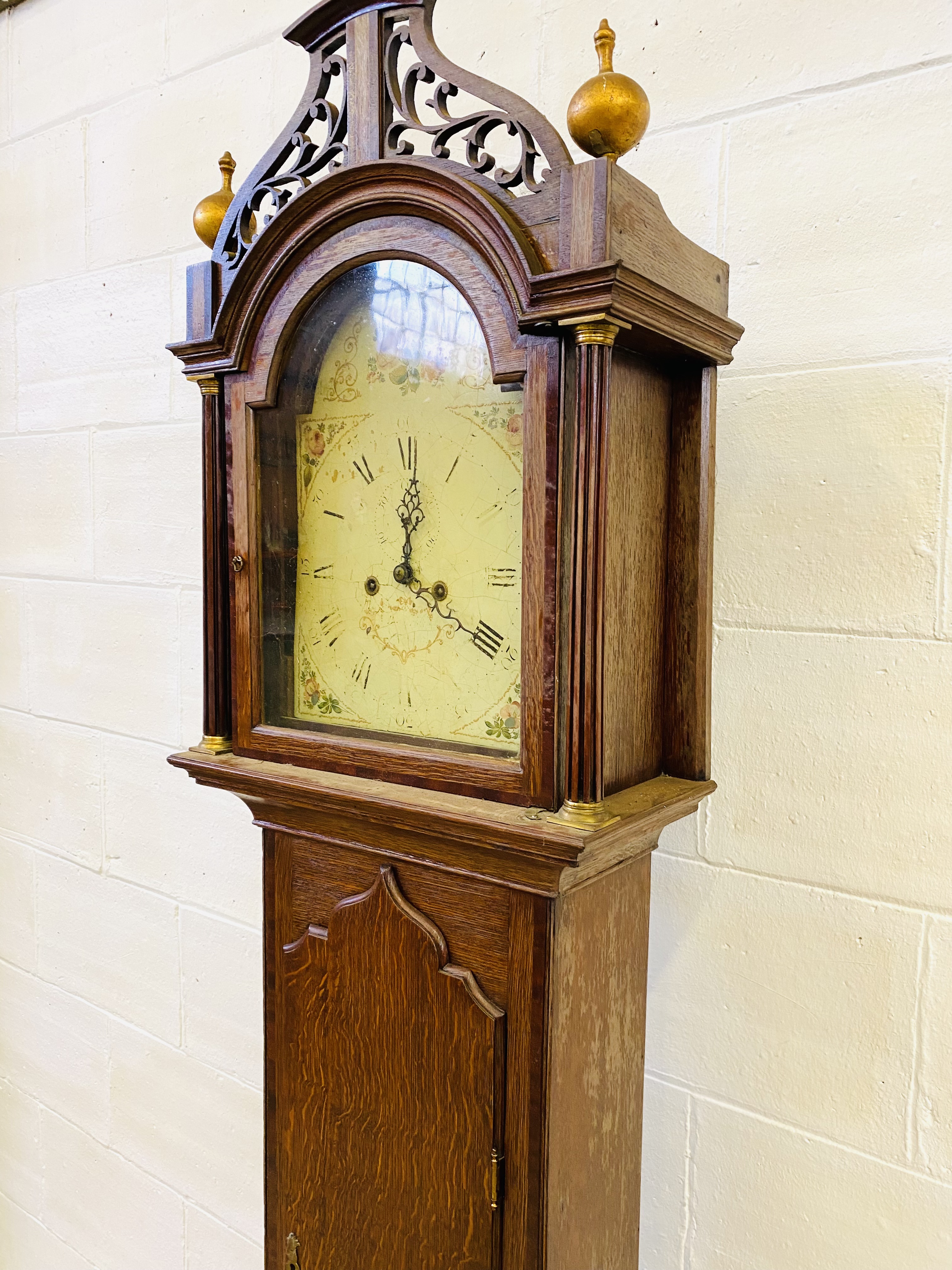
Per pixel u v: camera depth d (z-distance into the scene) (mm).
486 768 567
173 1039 1114
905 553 642
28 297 1192
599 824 517
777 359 680
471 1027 620
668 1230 764
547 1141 601
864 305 646
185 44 1014
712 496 635
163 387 1050
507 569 565
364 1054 680
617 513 579
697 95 705
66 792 1207
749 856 715
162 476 1058
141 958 1140
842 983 682
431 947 635
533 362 528
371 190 575
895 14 625
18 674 1254
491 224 520
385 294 604
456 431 581
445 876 631
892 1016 664
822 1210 696
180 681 1062
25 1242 1327
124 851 1146
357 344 623
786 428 679
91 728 1166
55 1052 1260
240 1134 1055
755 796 710
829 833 682
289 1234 744
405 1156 664
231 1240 1073
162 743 1090
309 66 912
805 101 661
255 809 724
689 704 648
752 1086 722
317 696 667
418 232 568
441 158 566
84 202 1120
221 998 1060
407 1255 670
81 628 1165
